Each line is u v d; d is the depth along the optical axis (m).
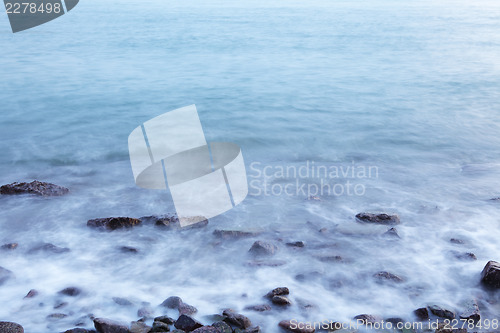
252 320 3.60
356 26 36.84
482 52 23.97
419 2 65.56
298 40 28.84
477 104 12.68
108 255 4.67
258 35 31.17
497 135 9.66
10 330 3.30
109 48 25.78
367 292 4.01
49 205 6.01
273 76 17.62
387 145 9.05
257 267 4.41
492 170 7.39
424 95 14.00
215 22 39.53
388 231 5.13
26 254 4.67
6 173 7.50
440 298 3.92
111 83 16.31
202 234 5.15
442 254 4.68
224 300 3.89
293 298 3.91
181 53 23.97
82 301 3.86
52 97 13.99
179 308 3.68
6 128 10.51
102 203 6.12
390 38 29.86
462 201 6.15
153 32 32.94
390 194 6.45
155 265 4.48
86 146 9.07
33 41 28.45
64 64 20.50
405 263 4.50
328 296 3.95
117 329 3.37
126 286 4.10
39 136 9.84
